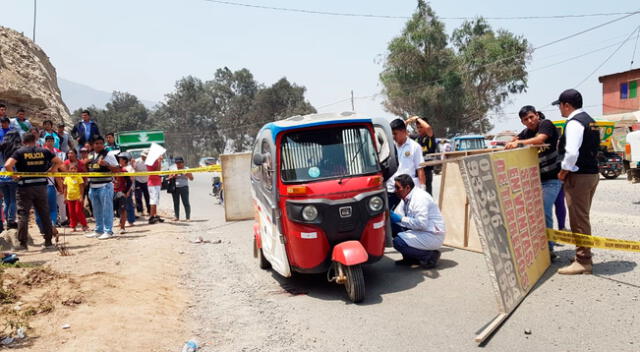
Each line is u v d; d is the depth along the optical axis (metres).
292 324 5.07
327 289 6.28
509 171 5.21
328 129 6.29
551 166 6.46
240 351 4.44
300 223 5.78
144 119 99.81
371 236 5.94
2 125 11.27
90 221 13.41
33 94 20.38
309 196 5.80
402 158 7.84
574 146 5.51
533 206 5.84
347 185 5.89
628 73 35.75
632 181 13.80
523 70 50.59
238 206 12.95
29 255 8.30
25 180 8.73
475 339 4.18
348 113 6.71
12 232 9.07
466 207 7.75
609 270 5.85
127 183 12.12
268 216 6.61
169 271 7.47
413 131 9.98
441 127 51.75
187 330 5.04
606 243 5.49
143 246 9.14
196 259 8.51
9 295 5.38
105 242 9.70
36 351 4.10
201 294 6.43
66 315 4.95
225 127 90.62
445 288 5.82
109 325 4.77
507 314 4.56
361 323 4.92
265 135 6.63
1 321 4.68
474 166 4.47
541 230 6.04
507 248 4.88
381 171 6.23
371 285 6.26
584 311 4.66
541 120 6.79
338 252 5.59
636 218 9.24
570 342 4.06
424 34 49.84
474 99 52.25
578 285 5.39
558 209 7.51
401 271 6.79
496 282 4.49
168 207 18.28
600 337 4.11
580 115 5.64
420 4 51.25
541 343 4.09
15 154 8.55
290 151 6.13
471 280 6.04
